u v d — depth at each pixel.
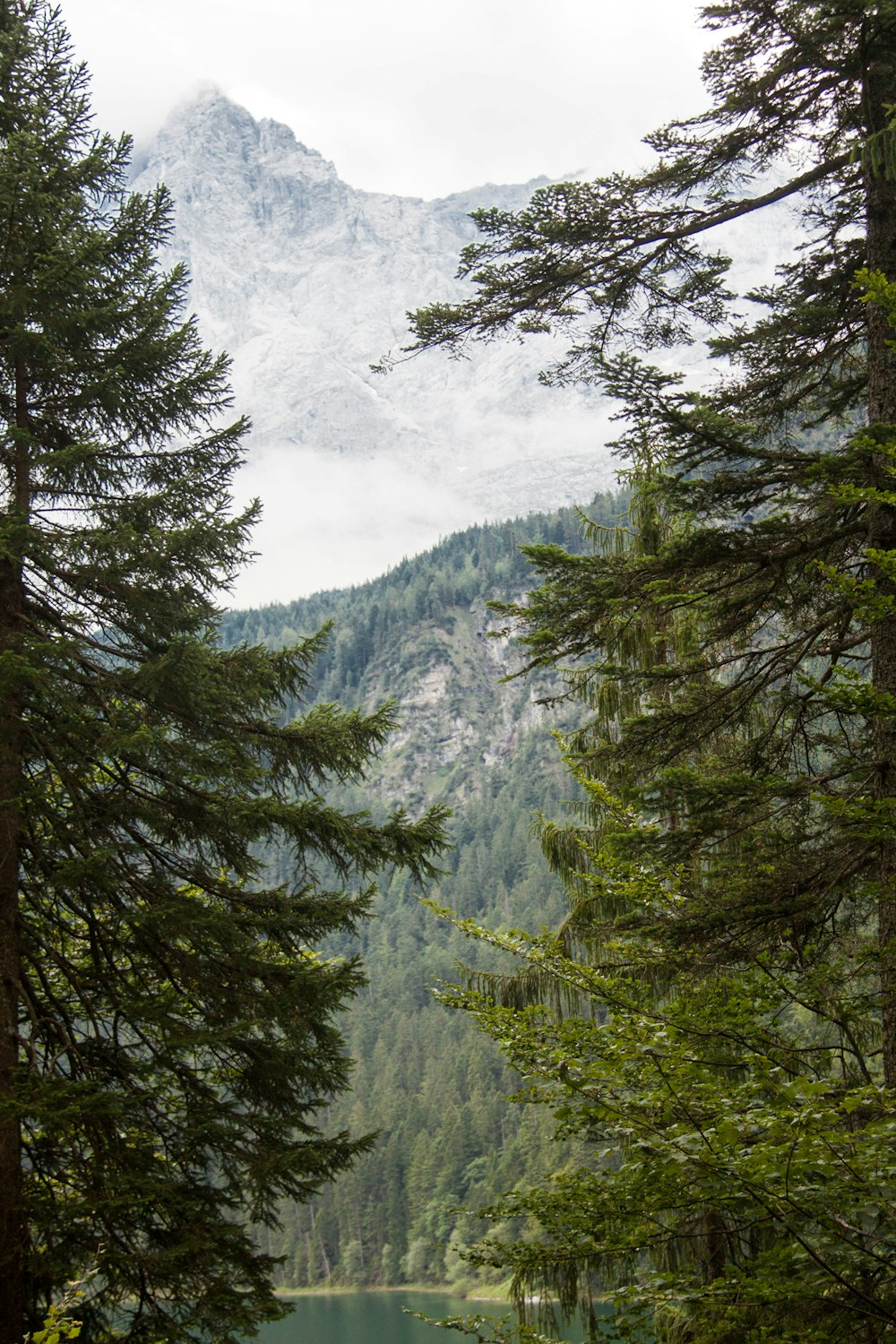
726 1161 4.35
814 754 8.68
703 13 8.05
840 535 7.85
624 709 10.97
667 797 7.35
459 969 10.47
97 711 11.04
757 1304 4.62
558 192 8.38
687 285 8.98
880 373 8.09
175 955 10.59
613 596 7.85
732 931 7.05
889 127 7.21
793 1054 5.80
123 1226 9.23
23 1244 9.15
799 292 8.96
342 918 10.99
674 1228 5.43
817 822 7.46
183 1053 10.12
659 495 9.86
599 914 10.75
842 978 6.34
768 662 8.38
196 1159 10.05
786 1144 4.12
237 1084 11.02
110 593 11.00
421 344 9.09
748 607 8.35
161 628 11.06
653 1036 4.79
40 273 10.61
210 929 10.15
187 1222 9.47
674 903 6.88
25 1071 9.51
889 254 8.23
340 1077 10.95
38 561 10.47
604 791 7.33
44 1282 9.12
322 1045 10.87
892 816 5.73
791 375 9.12
